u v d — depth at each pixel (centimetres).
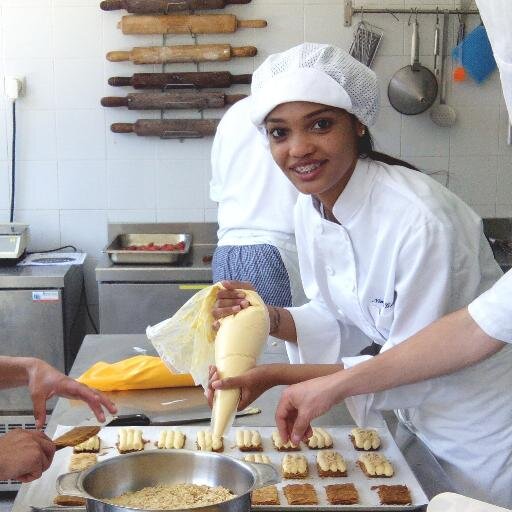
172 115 389
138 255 348
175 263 351
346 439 167
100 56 382
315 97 135
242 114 290
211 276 343
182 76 378
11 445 133
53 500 136
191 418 177
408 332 153
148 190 395
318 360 185
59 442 140
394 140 392
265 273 288
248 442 163
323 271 173
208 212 397
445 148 393
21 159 389
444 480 152
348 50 383
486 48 376
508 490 160
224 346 143
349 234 157
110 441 164
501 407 159
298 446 163
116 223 396
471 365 138
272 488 141
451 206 152
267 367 146
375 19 380
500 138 392
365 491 144
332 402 138
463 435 161
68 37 380
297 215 175
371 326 168
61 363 343
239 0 376
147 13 377
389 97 385
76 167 391
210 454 136
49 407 325
